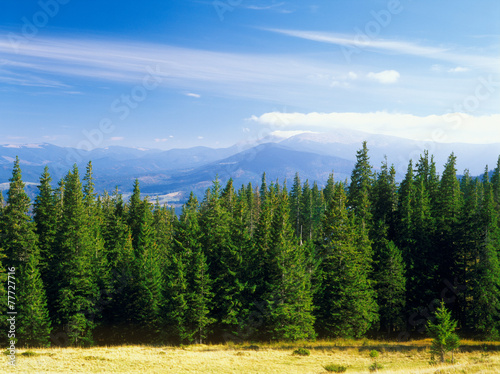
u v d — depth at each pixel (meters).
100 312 50.50
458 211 59.38
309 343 46.06
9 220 46.50
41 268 49.69
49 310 47.38
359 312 47.09
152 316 49.59
